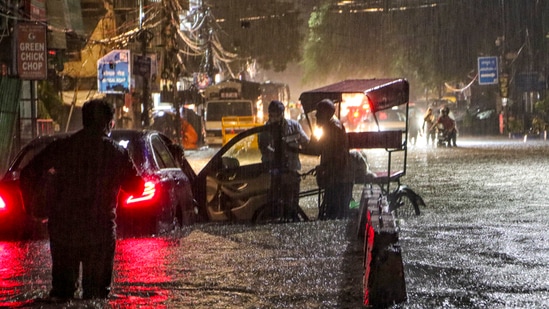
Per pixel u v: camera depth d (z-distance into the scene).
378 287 12.45
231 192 23.39
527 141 80.50
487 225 21.20
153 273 14.94
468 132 106.62
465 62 110.94
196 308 12.27
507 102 101.69
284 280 14.34
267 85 109.38
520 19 100.44
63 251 11.94
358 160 24.34
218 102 87.69
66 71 65.06
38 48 41.53
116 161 11.92
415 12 113.50
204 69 106.75
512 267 15.25
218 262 16.05
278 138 23.23
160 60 77.19
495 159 51.25
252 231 20.59
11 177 19.23
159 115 73.00
